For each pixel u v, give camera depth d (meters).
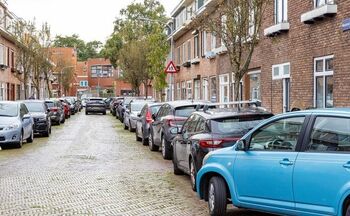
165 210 8.39
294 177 6.37
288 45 16.92
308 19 14.86
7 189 10.30
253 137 7.23
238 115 9.52
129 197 9.45
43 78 53.06
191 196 9.50
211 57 28.81
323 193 6.00
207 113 10.09
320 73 14.70
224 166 7.52
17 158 15.27
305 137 6.42
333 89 13.84
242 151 7.30
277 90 18.02
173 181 11.11
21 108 19.47
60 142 20.50
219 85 27.31
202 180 8.02
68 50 90.88
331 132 6.15
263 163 6.86
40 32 45.00
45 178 11.63
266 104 19.19
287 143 6.68
